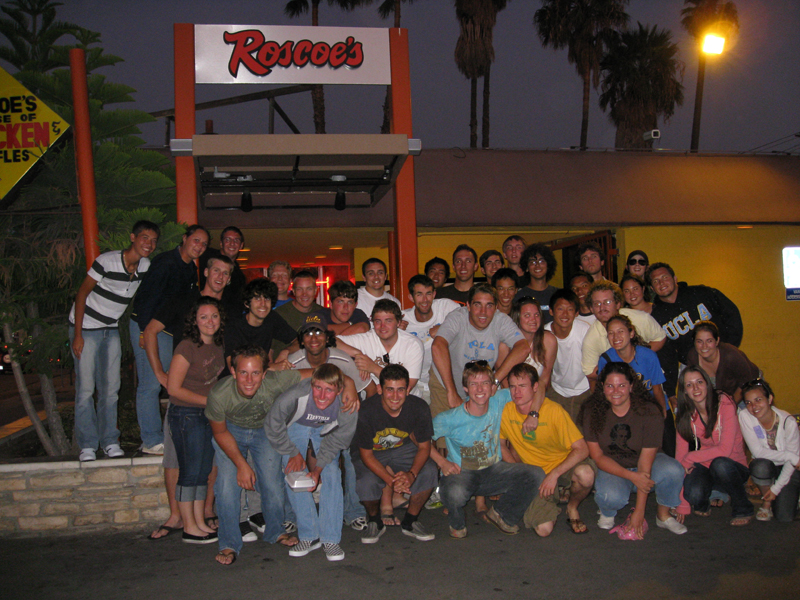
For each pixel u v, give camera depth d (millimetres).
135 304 4594
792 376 10977
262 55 6258
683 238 10578
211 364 4246
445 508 5094
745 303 10836
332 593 3506
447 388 4723
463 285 5980
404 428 4328
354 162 6277
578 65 23266
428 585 3588
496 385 4523
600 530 4445
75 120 5066
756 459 4512
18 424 7402
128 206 5762
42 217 5531
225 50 6215
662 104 23219
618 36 23141
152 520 4664
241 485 3965
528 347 4797
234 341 4352
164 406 7215
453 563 3908
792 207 10602
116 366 4840
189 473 4238
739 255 10820
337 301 4797
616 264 10469
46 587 3656
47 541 4441
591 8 22125
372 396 4359
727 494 4758
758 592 3395
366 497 4293
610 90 23984
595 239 11031
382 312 4473
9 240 5492
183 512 4305
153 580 3732
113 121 5672
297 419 4074
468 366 4324
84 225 5102
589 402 4402
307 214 8898
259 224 8789
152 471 4664
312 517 4145
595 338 4871
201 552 4176
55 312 5895
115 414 4879
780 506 4473
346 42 6402
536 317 4812
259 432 4180
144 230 4484
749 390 4453
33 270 5324
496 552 4082
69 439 6203
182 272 4645
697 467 4598
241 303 5293
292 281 5504
